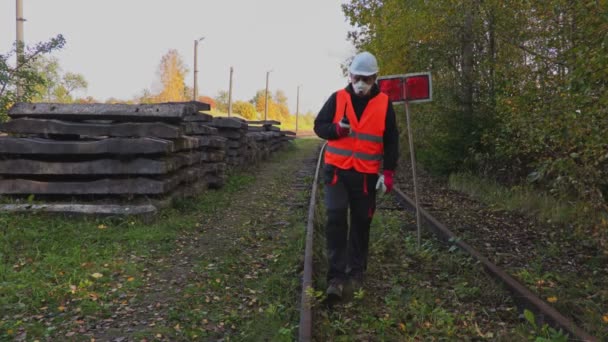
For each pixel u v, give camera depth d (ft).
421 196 32.89
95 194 22.98
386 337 11.10
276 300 13.52
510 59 28.45
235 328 12.00
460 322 12.03
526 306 12.63
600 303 13.30
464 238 20.59
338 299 13.12
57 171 22.52
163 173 22.65
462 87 39.11
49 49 30.76
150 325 12.03
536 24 24.43
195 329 11.76
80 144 22.45
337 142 13.61
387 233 20.83
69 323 12.10
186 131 26.14
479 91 38.40
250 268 16.60
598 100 15.84
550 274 15.34
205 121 32.89
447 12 35.24
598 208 18.20
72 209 21.45
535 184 29.09
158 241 19.45
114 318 12.48
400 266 16.40
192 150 29.48
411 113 46.09
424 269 16.17
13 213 21.07
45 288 13.94
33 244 17.88
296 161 61.93
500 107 26.32
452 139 38.01
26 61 30.53
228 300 13.70
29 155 23.22
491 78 35.86
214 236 20.92
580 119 16.98
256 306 13.30
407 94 19.48
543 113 20.17
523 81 24.07
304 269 14.33
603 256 17.65
